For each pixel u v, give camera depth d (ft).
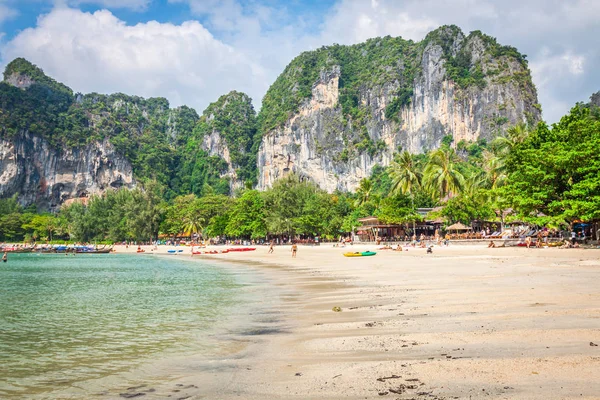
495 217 267.18
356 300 59.11
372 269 109.29
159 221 489.67
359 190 428.56
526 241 165.17
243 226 381.81
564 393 20.56
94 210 523.29
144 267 175.52
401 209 272.31
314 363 29.50
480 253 149.18
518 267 90.17
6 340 42.96
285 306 58.18
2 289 94.53
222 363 31.63
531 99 620.08
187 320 50.88
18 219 581.53
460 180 309.63
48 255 338.34
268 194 391.86
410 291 63.67
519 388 21.63
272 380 26.43
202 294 76.84
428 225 293.64
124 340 41.55
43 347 39.75
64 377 30.40
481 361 26.48
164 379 28.71
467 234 240.12
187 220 481.05
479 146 595.88
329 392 23.32
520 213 148.15
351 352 31.68
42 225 565.94
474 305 46.96
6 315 58.65
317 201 375.86
